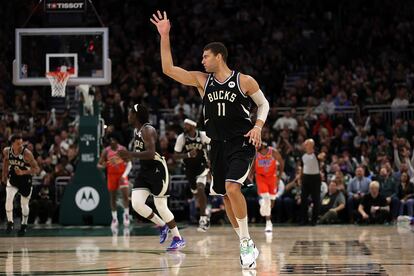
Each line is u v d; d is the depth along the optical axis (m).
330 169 16.95
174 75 6.89
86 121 15.80
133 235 12.28
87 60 15.59
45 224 16.55
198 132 13.07
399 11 24.31
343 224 15.83
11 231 13.51
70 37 15.64
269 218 12.90
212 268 6.55
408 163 16.30
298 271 6.19
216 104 6.67
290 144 18.00
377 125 18.89
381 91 20.22
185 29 24.75
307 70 23.45
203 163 13.12
